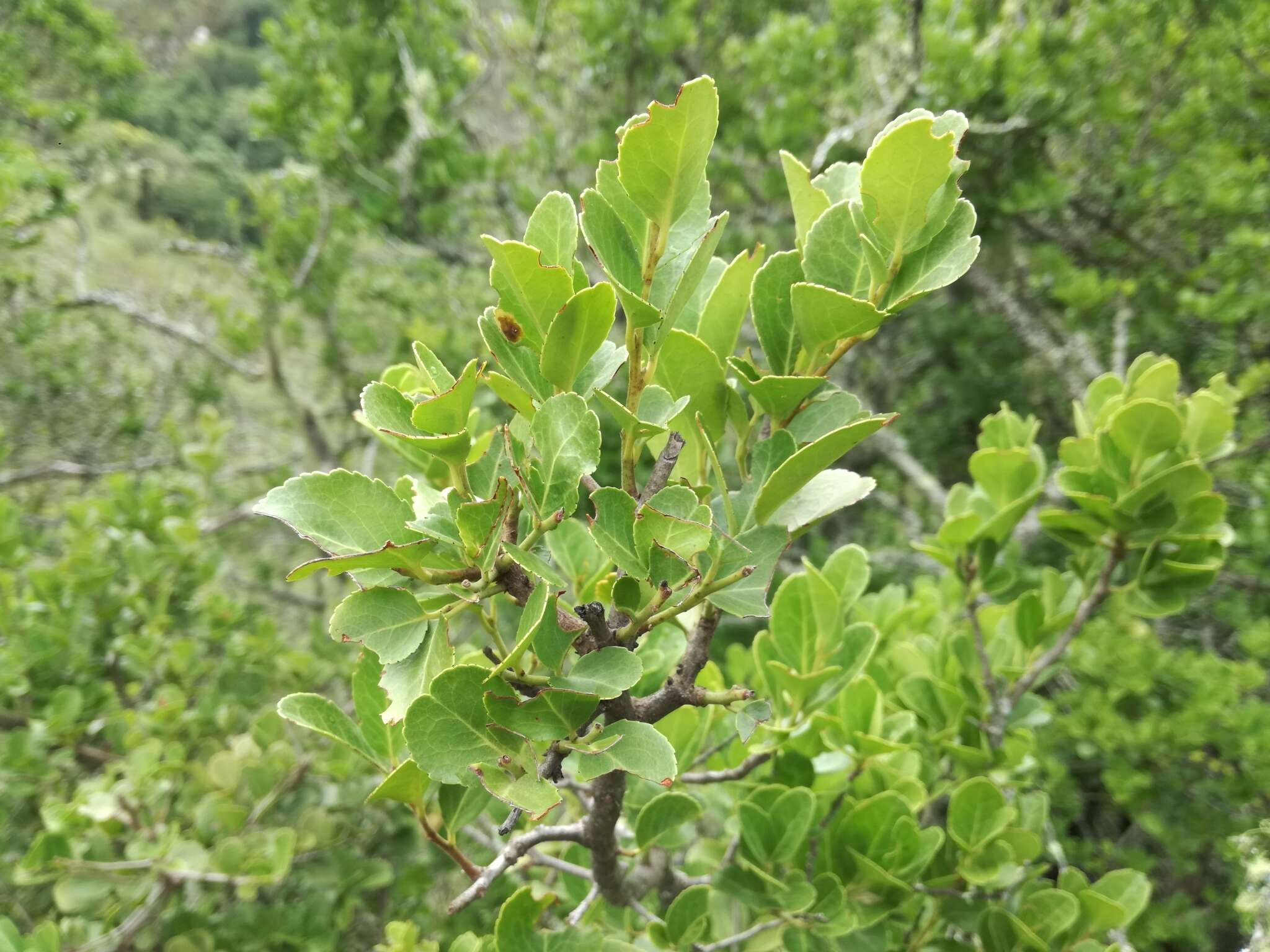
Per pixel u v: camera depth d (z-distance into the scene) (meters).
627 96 1.73
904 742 0.57
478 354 1.55
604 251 0.23
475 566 0.23
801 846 0.43
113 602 0.87
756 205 1.72
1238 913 0.86
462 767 0.23
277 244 1.65
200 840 0.64
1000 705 0.53
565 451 0.23
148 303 2.01
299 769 0.68
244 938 0.62
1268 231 1.32
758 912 0.45
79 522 0.91
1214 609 1.21
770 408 0.27
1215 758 0.94
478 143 1.91
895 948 0.49
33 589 0.86
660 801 0.37
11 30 1.97
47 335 1.74
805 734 0.47
